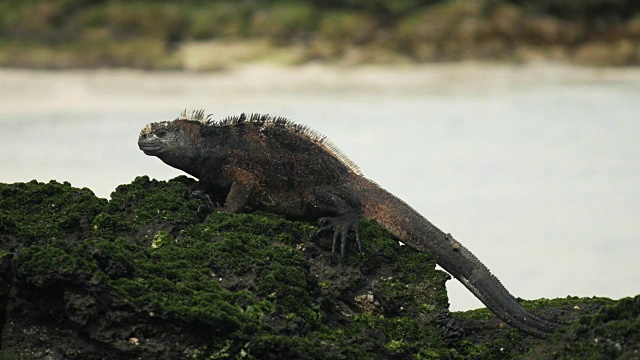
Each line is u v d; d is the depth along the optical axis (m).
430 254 8.78
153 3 53.44
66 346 7.35
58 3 51.03
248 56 47.94
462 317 9.22
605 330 7.25
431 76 45.59
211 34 51.19
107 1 52.75
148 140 9.07
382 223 9.02
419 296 8.48
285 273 8.02
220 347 7.33
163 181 9.30
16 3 51.47
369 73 46.06
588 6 54.47
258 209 9.35
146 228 8.47
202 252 8.15
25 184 8.91
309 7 53.84
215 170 9.23
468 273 8.58
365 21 52.62
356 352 7.52
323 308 8.18
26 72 43.16
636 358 6.95
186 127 9.22
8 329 7.43
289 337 7.45
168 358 7.29
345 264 8.53
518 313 8.25
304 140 9.32
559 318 8.76
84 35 48.94
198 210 8.82
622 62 50.84
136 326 7.30
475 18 52.34
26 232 8.11
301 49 49.25
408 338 8.07
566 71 48.34
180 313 7.27
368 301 8.40
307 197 9.21
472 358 8.27
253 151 9.26
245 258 8.11
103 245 7.54
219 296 7.57
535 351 7.64
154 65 44.97
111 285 7.32
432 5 54.88
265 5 54.69
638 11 55.12
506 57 50.72
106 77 42.25
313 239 8.70
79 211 8.48
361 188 9.18
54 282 7.23
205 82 42.06
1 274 7.45
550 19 54.44
